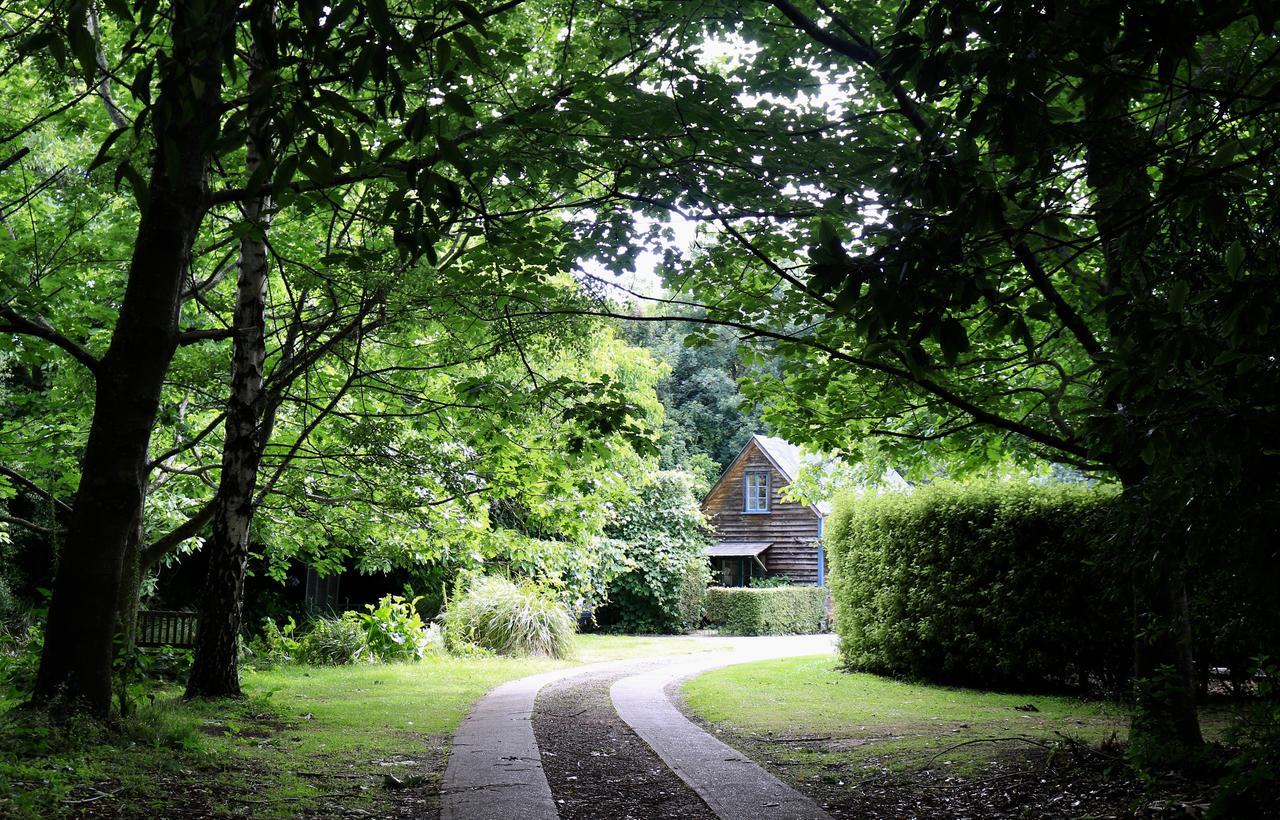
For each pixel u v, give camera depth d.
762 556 33.53
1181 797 5.34
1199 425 3.29
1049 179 4.11
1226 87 4.16
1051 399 6.62
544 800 5.84
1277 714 5.15
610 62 7.83
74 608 6.77
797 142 6.91
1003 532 12.50
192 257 9.92
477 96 7.22
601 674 15.02
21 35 6.05
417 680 13.34
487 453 12.55
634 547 27.09
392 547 15.93
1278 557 3.40
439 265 9.15
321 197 6.39
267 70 2.99
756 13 7.39
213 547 9.96
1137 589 6.42
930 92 3.44
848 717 9.81
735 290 8.88
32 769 5.48
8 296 8.85
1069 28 3.02
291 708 9.65
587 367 14.98
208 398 11.84
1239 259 3.17
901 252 3.12
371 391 12.71
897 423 10.20
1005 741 7.61
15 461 11.91
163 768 6.16
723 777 6.70
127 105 10.51
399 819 5.42
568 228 8.38
